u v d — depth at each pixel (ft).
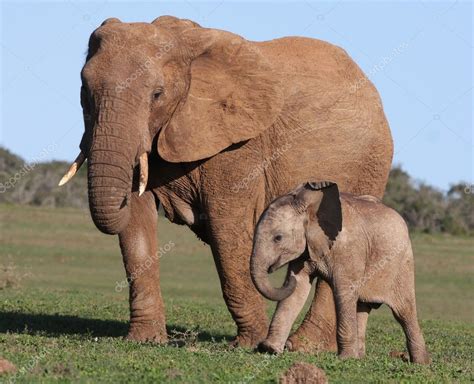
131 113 51.06
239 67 56.03
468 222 195.52
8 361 40.70
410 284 50.55
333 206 48.49
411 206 194.39
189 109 54.75
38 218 189.26
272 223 48.39
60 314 70.69
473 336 72.38
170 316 73.51
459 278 148.46
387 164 63.10
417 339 50.85
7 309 71.51
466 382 44.34
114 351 46.44
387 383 41.86
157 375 39.91
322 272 49.39
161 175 56.39
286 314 49.44
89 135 51.70
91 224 188.14
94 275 140.36
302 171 58.85
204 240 59.36
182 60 54.44
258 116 56.18
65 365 40.96
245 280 57.11
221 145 55.36
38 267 144.25
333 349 57.57
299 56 60.18
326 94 59.72
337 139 59.88
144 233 56.18
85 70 51.72
